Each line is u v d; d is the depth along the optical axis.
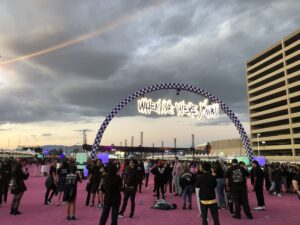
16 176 10.52
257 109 104.81
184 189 11.87
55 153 107.44
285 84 89.56
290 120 87.00
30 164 54.00
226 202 11.74
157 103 27.83
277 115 95.50
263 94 98.81
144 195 16.59
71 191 9.59
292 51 88.38
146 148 89.81
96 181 12.37
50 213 10.77
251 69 106.12
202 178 7.51
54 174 12.91
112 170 8.00
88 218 9.89
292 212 11.23
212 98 29.12
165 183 15.13
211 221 9.47
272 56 95.19
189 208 11.75
